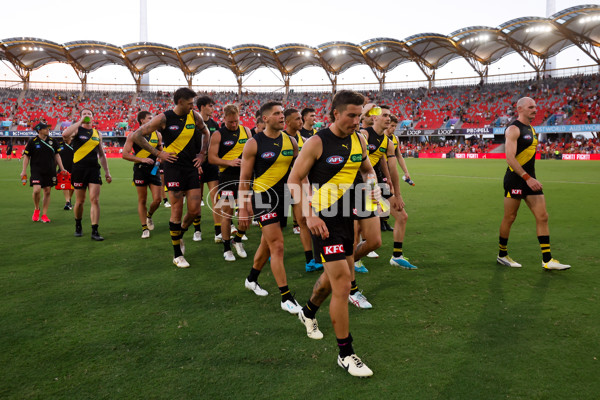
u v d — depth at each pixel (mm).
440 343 2764
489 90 46812
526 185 4406
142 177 6215
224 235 5074
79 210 6234
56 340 2811
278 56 48312
